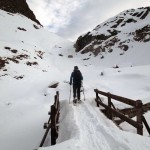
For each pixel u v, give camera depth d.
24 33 57.19
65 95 16.61
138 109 4.80
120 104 9.23
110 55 44.94
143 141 4.11
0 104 14.49
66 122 6.20
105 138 4.47
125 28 55.28
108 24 64.19
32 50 39.34
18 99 16.25
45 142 5.82
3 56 26.38
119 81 18.50
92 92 15.75
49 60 44.47
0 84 19.45
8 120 10.77
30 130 8.70
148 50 37.47
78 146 3.83
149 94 12.75
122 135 4.48
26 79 23.00
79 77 9.87
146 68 21.08
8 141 7.70
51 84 20.02
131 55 39.69
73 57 54.31
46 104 14.38
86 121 6.29
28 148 6.83
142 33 45.47
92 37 58.00
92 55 50.09
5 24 55.28
